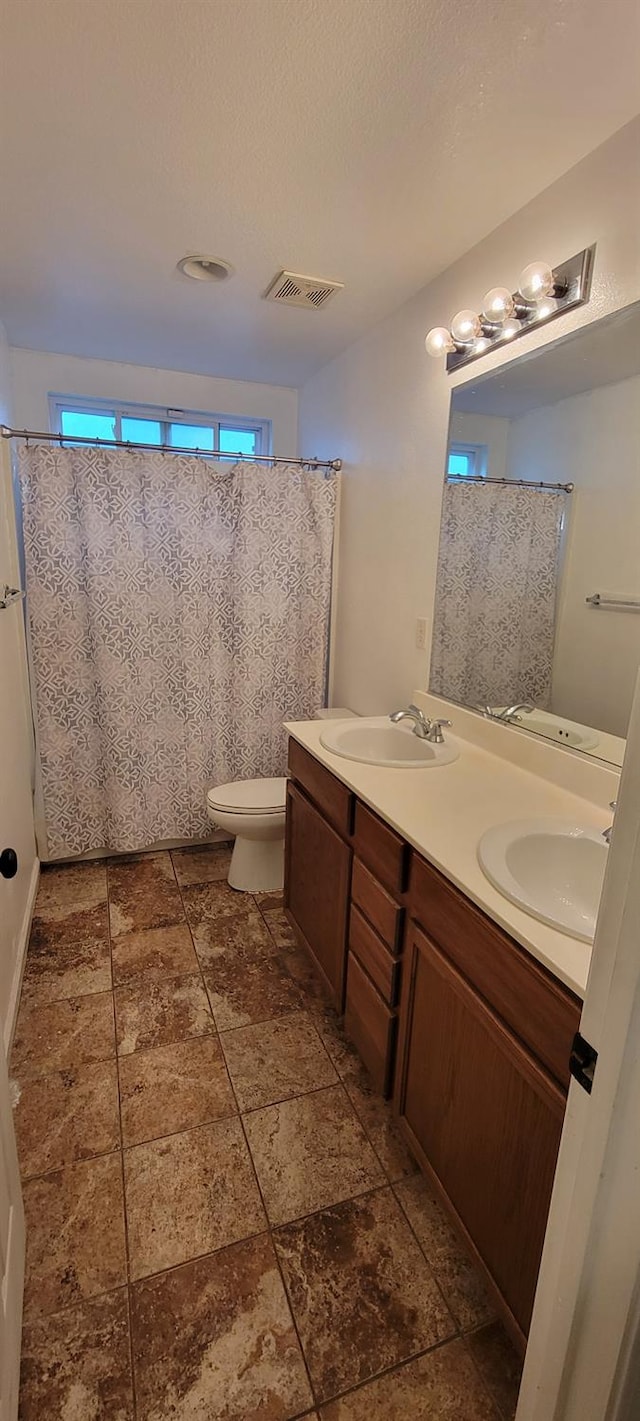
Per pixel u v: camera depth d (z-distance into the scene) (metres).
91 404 2.94
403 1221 1.28
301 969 2.08
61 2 1.00
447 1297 1.15
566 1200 0.69
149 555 2.56
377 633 2.49
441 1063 1.22
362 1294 1.14
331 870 1.77
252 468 2.65
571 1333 0.70
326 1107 1.54
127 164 1.41
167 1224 1.25
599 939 0.61
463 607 1.92
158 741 2.76
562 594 1.53
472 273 1.76
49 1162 1.37
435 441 2.00
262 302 2.15
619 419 1.32
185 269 1.92
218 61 1.12
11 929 1.86
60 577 2.45
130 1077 1.61
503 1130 1.02
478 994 1.08
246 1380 1.01
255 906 2.46
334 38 1.06
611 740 1.41
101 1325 1.08
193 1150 1.42
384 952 1.43
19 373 2.73
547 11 0.99
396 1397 1.00
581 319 1.39
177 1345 1.06
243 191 1.50
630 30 1.01
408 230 1.66
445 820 1.35
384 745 2.12
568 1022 0.86
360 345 2.49
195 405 3.06
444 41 1.06
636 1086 0.58
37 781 2.61
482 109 1.21
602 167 1.30
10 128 1.28
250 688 2.84
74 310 2.25
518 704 1.72
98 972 2.03
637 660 1.33
